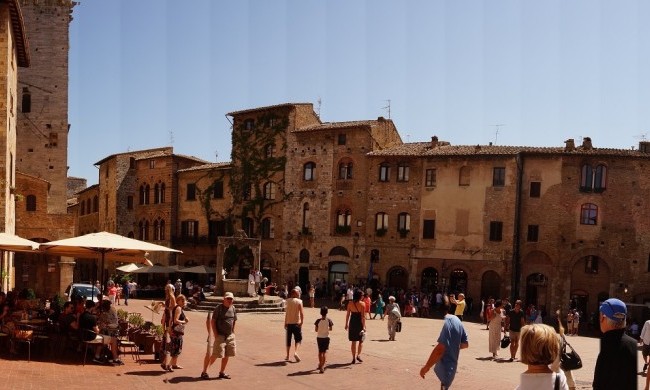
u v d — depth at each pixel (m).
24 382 14.70
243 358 21.94
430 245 58.34
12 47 34.09
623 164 54.50
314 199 64.31
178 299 18.56
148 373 17.66
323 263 63.12
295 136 66.06
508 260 55.34
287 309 21.77
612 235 54.22
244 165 69.06
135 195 77.69
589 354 29.61
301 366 20.59
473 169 57.28
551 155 55.56
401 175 60.31
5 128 30.86
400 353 25.45
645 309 46.66
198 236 72.00
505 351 27.94
